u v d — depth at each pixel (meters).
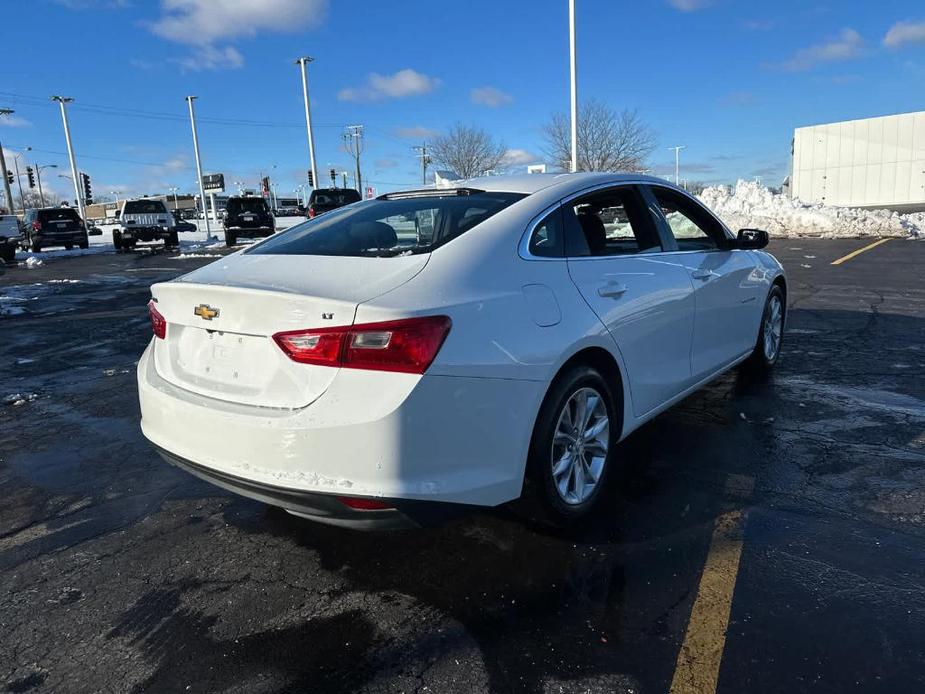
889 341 6.71
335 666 2.30
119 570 2.95
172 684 2.24
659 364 3.72
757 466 3.78
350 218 3.44
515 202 3.20
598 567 2.83
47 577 2.90
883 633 2.36
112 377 6.25
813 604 2.53
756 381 5.42
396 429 2.34
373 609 2.61
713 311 4.31
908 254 14.91
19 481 3.91
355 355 2.36
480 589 2.71
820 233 20.88
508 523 3.23
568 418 3.08
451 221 3.07
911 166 35.41
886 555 2.85
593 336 3.06
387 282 2.56
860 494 3.41
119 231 27.19
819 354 6.26
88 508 3.55
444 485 2.46
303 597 2.71
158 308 3.07
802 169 38.88
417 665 2.29
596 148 36.25
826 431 4.29
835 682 2.13
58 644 2.46
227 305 2.64
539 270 2.98
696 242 4.41
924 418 4.48
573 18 21.02
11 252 24.56
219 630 2.52
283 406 2.48
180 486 3.80
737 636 2.37
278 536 3.21
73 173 48.59
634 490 3.52
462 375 2.48
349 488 2.36
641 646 2.34
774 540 2.99
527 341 2.74
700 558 2.87
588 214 3.49
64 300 12.09
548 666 2.26
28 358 7.18
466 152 44.06
